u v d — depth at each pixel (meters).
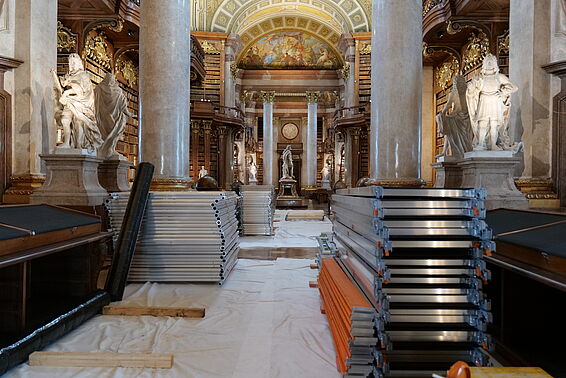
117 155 8.04
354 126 27.09
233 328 3.77
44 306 3.86
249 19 30.45
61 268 4.27
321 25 32.81
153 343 3.40
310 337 3.55
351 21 28.03
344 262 4.01
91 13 11.69
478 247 2.65
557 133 7.19
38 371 2.87
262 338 3.52
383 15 7.27
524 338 3.24
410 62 7.16
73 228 3.97
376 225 2.63
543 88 7.29
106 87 8.16
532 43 7.29
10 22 7.32
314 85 35.78
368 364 2.53
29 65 7.34
